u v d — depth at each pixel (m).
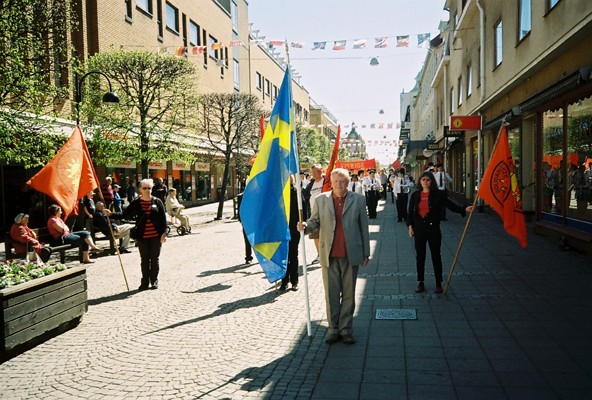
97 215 12.27
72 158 7.32
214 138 31.25
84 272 6.33
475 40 19.12
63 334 5.83
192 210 29.11
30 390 4.25
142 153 15.85
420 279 6.99
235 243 13.85
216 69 34.62
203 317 6.32
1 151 10.23
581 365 4.25
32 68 10.20
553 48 9.66
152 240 8.08
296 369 4.44
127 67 15.66
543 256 9.16
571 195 10.04
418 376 4.16
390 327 5.49
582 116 9.38
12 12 9.56
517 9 12.65
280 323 5.89
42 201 18.09
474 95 19.34
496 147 6.67
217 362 4.73
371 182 18.94
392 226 15.80
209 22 33.34
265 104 50.84
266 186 5.46
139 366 4.72
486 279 7.54
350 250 4.93
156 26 25.41
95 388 4.25
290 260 7.55
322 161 52.22
